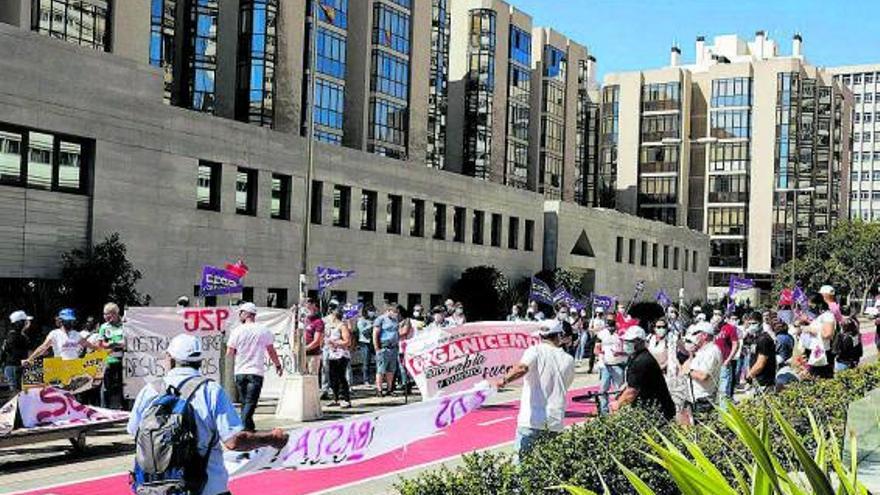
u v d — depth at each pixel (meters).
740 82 102.31
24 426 12.50
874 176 163.88
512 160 72.38
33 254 27.70
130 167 30.91
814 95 102.50
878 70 164.00
